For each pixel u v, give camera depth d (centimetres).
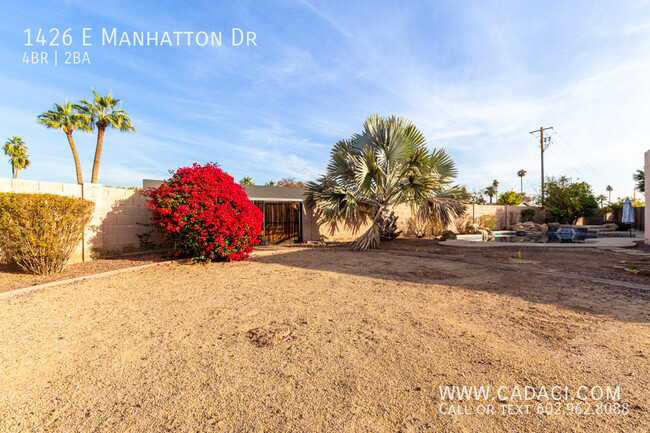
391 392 189
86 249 716
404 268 627
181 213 684
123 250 812
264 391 191
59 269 583
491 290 444
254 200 1142
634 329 291
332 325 307
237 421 162
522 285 473
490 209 1944
